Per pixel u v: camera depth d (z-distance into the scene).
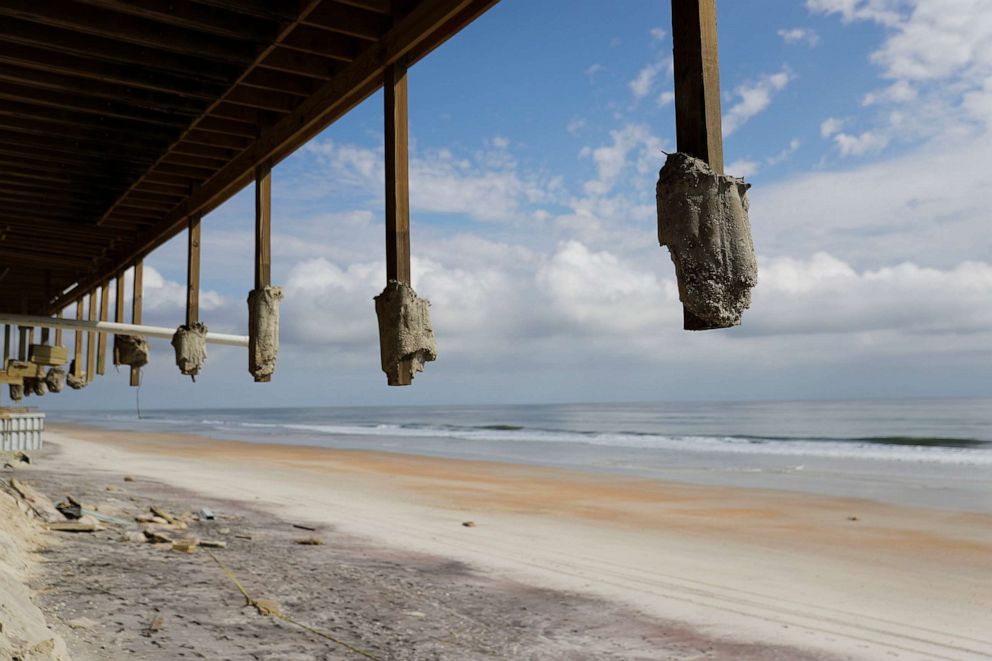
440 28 5.08
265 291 7.05
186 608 4.67
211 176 8.47
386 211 5.29
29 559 5.27
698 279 2.86
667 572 7.43
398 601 5.55
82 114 7.00
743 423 55.88
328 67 6.22
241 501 10.91
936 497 14.47
